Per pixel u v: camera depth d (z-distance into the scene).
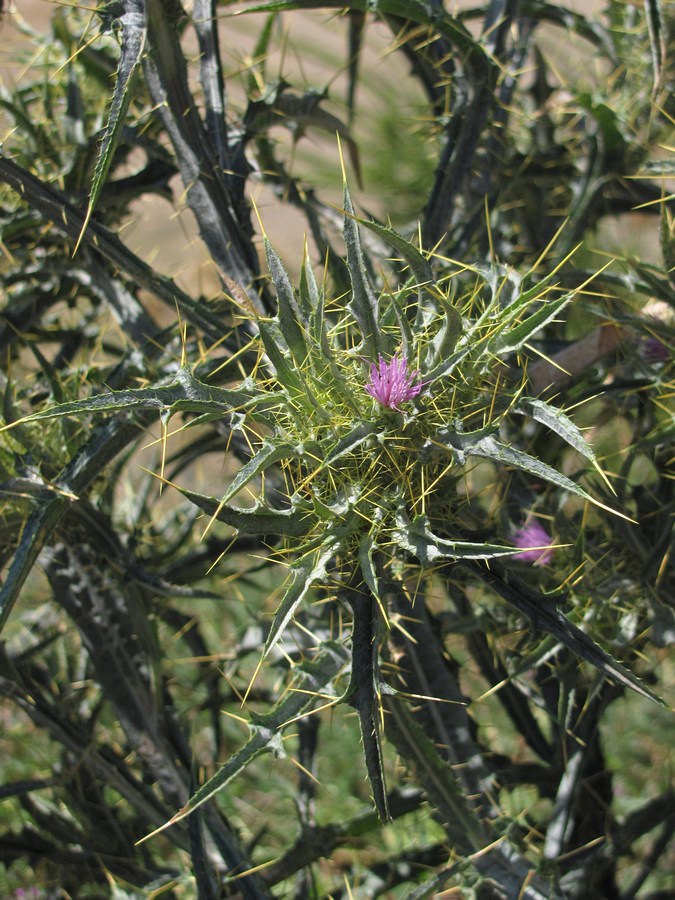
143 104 0.77
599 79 0.83
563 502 0.69
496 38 0.72
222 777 0.56
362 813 0.76
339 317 0.70
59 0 0.61
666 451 0.69
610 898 0.81
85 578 0.74
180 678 1.19
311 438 0.56
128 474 0.84
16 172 0.64
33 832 0.81
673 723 1.38
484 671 0.79
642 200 0.80
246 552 0.79
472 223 0.75
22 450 0.69
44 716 0.75
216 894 0.67
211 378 0.68
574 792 0.71
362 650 0.56
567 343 0.74
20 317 0.79
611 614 0.69
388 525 0.56
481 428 0.56
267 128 0.74
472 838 0.66
